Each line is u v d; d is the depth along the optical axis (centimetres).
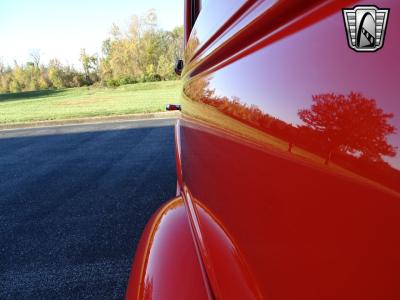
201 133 120
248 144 69
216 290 82
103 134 1058
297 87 49
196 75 145
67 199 472
